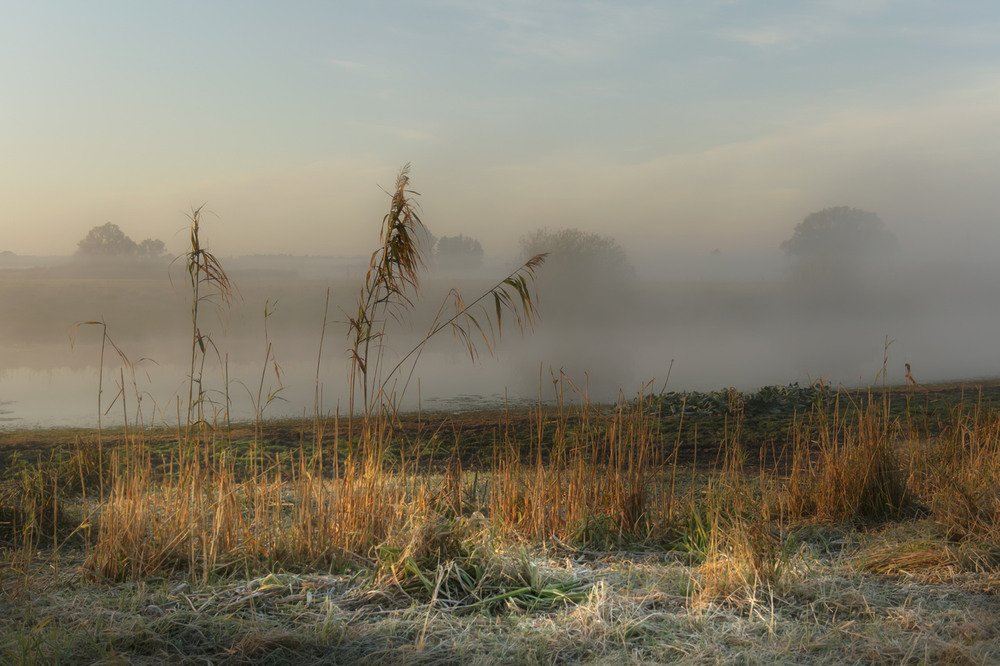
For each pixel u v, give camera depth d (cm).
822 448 661
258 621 373
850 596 399
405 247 533
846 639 346
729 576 414
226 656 337
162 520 496
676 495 655
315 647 346
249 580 436
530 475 594
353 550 487
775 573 417
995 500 521
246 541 482
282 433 1133
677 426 1160
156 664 328
